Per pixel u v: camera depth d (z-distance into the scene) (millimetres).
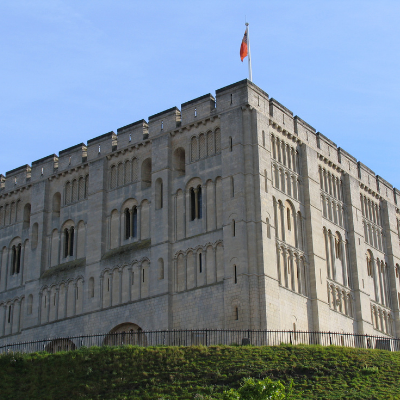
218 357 61656
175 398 56344
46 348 82875
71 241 86812
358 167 94438
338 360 61281
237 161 74688
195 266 75188
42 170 91500
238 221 72750
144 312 76375
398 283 97250
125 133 85375
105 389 59875
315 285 78500
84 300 81625
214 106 80000
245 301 70000
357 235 89562
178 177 79562
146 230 80500
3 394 61938
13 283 90375
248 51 81812
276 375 58781
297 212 80188
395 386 56750
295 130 83250
